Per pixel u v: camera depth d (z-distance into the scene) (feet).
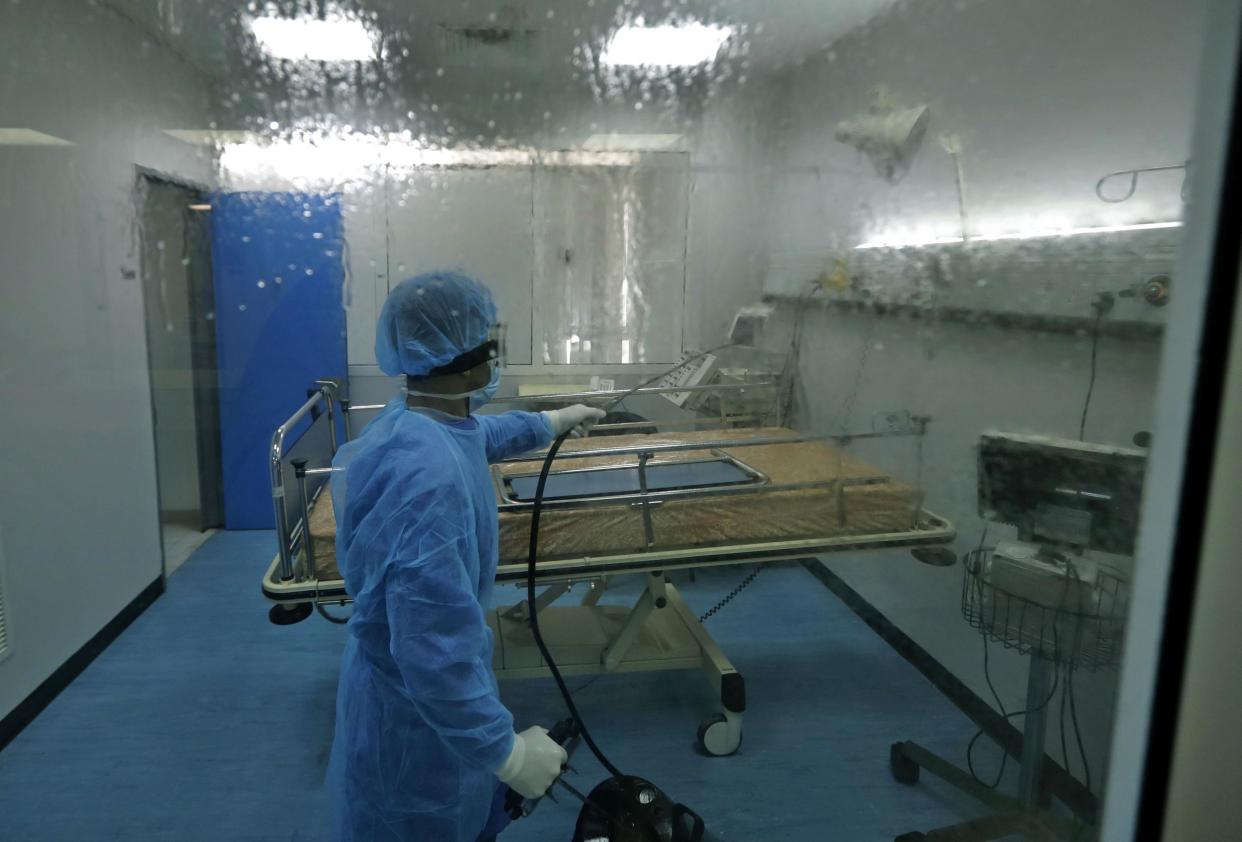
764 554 5.41
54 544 6.77
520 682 6.94
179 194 9.33
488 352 3.56
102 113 7.39
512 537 5.19
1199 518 2.26
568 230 8.25
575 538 5.28
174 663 7.32
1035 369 4.49
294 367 10.40
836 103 6.25
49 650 6.67
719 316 7.88
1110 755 2.56
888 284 5.82
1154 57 3.75
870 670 7.02
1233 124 2.06
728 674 5.90
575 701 6.66
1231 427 2.20
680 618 6.73
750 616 8.00
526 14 6.24
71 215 6.97
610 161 7.68
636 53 6.81
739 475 6.02
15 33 6.12
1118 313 3.67
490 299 3.65
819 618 7.95
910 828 5.17
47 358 6.66
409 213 8.54
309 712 6.55
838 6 5.82
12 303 6.16
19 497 6.29
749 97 7.07
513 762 3.14
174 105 7.75
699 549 5.39
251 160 8.31
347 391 9.78
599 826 4.39
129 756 5.93
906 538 5.49
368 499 3.10
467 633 2.97
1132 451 3.28
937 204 5.38
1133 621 2.43
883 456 5.94
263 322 10.13
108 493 7.70
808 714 6.39
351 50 7.02
